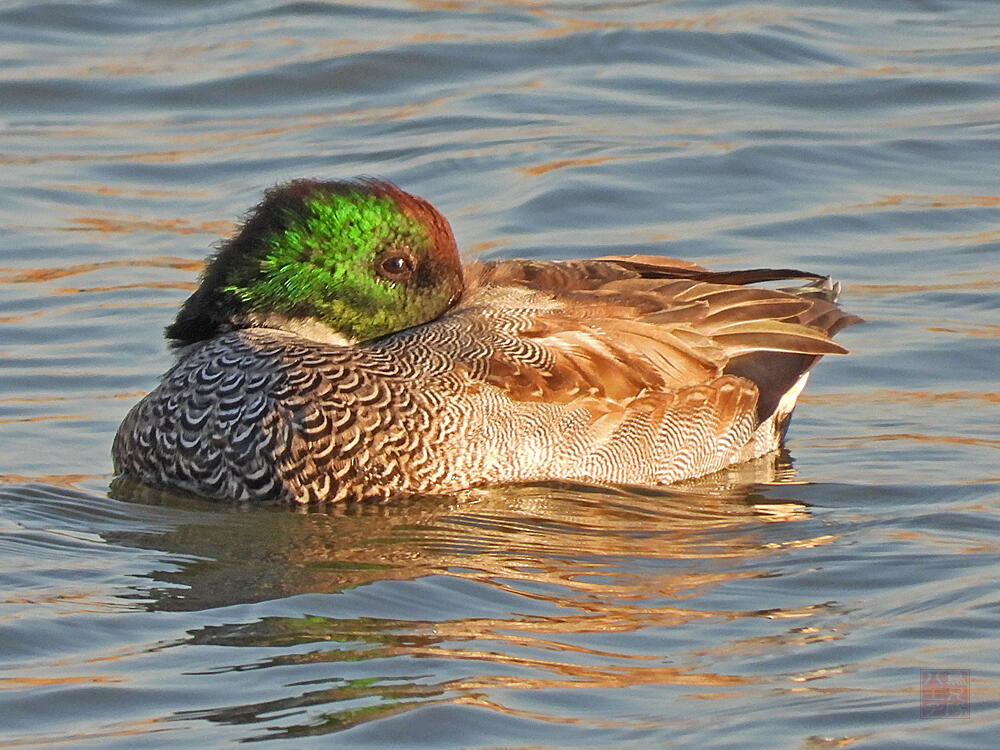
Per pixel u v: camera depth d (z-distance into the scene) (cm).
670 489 1365
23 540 1229
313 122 2206
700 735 926
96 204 1992
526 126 2164
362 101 2266
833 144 2106
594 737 923
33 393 1562
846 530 1254
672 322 1411
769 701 963
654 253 1853
